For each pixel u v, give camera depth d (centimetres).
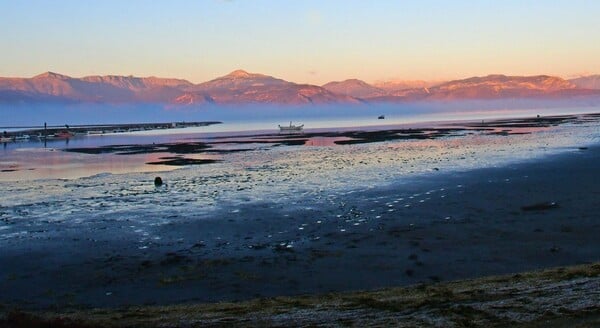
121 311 1537
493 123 13100
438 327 1186
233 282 1844
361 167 4847
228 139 9781
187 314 1465
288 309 1471
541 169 4219
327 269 1952
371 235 2397
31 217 3022
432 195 3281
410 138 8475
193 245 2334
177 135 11925
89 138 11519
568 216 2597
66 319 1383
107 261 2128
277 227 2612
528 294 1420
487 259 2006
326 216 2812
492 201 3025
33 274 1988
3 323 1332
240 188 3828
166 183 4203
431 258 2038
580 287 1438
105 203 3409
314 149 7000
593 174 3841
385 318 1307
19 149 8525
